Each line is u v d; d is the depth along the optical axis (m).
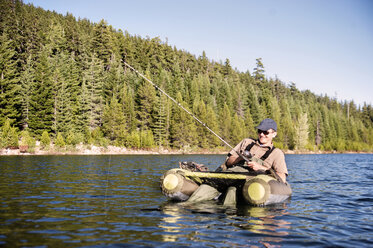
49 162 16.72
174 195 4.80
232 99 81.62
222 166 5.61
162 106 55.22
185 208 4.25
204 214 3.88
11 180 7.50
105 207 4.25
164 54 94.25
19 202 4.52
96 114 53.34
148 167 13.66
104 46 74.62
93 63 60.56
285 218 3.76
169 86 68.56
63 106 47.38
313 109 105.38
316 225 3.45
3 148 34.91
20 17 64.75
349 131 99.12
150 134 51.69
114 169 11.95
